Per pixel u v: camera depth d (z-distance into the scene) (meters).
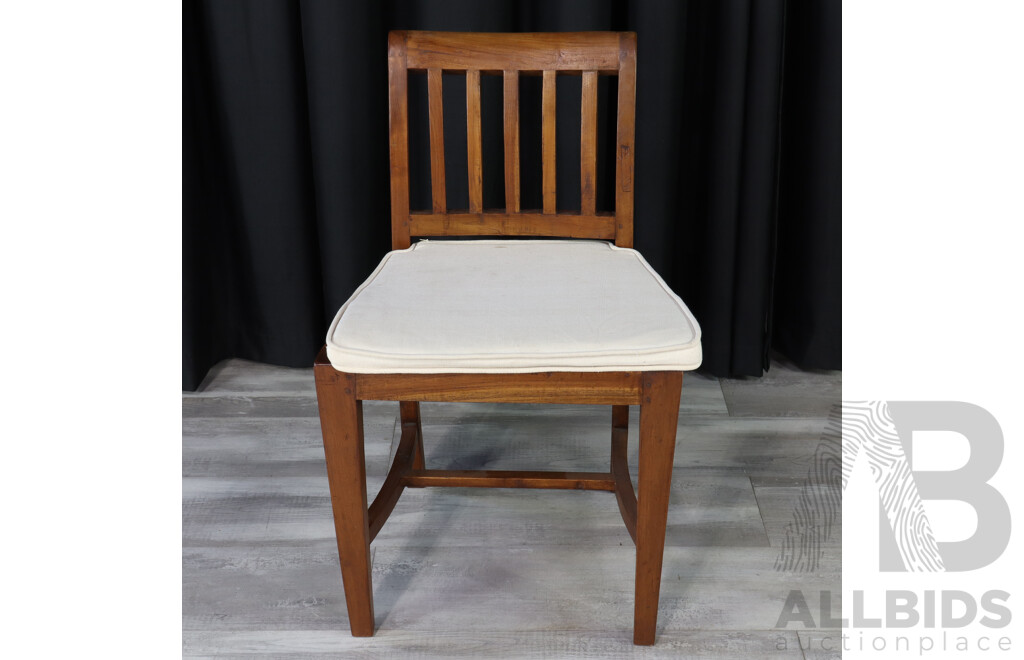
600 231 1.40
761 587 1.32
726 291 1.90
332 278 1.90
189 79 1.82
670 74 1.73
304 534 1.45
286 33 1.75
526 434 1.78
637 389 1.05
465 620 1.26
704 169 1.88
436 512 1.51
